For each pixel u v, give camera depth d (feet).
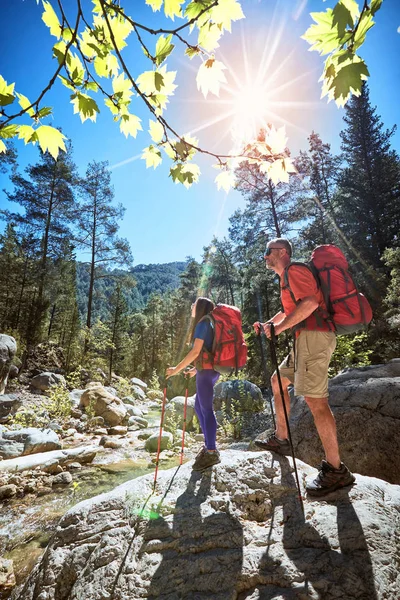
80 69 4.83
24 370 44.86
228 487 8.27
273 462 9.11
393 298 55.72
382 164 100.37
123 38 5.06
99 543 7.06
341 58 3.92
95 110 5.12
